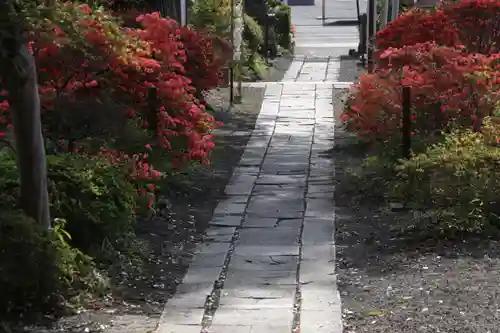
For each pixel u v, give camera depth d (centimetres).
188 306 671
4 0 603
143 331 611
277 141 1374
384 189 1007
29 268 621
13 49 627
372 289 697
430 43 1173
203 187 1062
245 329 619
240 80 1741
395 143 1117
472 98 1061
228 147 1316
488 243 785
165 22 1040
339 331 605
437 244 796
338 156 1244
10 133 861
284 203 999
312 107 1675
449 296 654
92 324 620
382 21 2066
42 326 610
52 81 895
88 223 747
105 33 847
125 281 723
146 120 1002
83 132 914
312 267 771
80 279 675
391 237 842
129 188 803
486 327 582
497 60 1094
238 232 888
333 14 3934
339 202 995
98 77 903
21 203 668
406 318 616
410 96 1050
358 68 2214
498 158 873
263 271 764
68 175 755
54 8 673
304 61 2395
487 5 1297
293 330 616
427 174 903
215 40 1588
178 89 1005
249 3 2519
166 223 905
